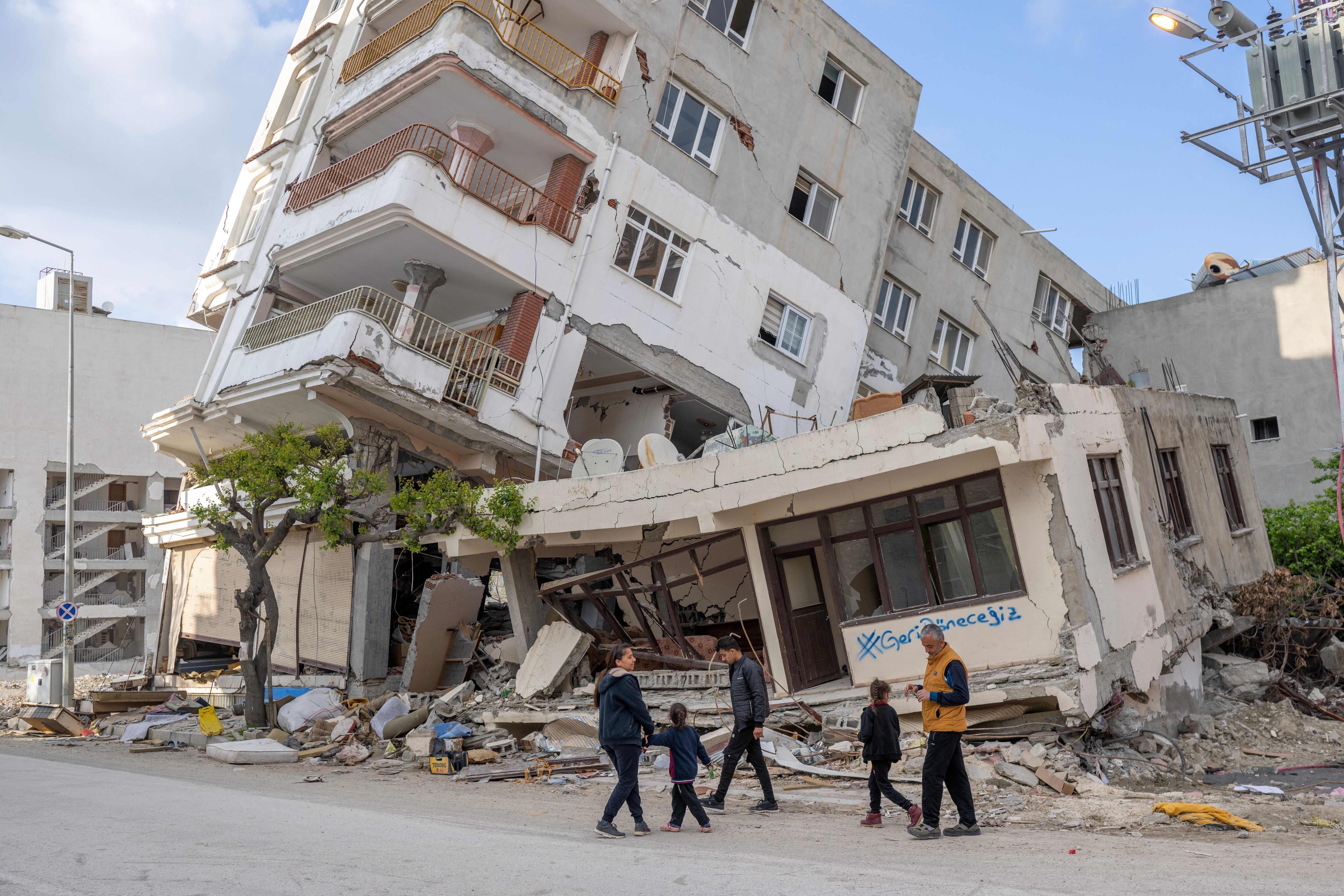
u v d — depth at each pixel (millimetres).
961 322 27078
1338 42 15422
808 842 6793
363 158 18969
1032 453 10633
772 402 21281
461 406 17297
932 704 7145
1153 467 14297
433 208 16953
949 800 8914
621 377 21062
